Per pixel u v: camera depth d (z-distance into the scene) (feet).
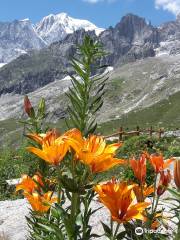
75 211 2.13
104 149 2.04
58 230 2.21
